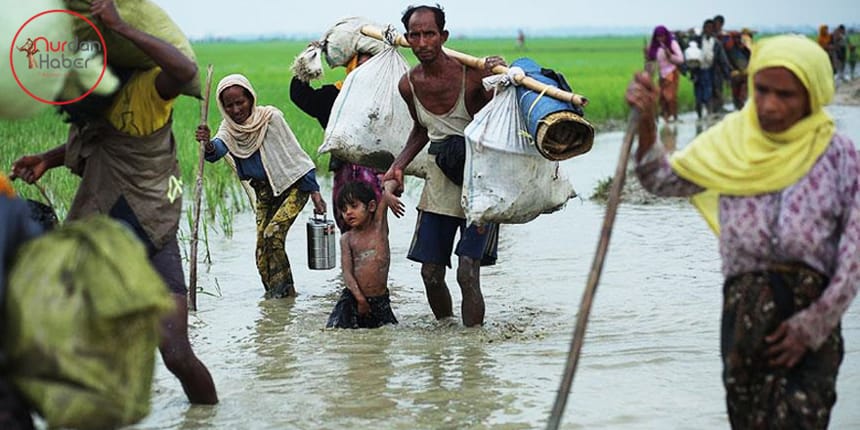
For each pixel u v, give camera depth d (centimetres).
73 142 630
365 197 880
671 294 961
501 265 1114
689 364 741
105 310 413
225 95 1005
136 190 619
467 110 826
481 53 8712
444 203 852
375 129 891
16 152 1586
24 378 416
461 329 863
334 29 1003
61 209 1284
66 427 421
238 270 1130
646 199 1512
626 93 511
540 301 955
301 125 2166
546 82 782
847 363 726
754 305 483
